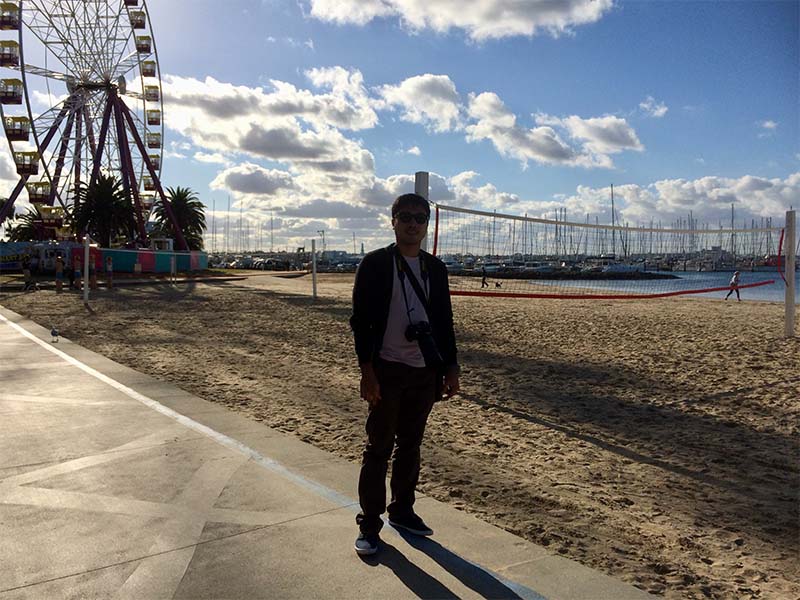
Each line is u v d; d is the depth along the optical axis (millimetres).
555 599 2641
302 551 3033
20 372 7875
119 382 7266
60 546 3051
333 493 3809
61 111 47219
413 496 3346
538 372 8844
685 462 4984
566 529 3609
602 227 13570
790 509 4020
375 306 3045
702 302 25641
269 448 4742
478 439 5570
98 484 3910
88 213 49500
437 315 3227
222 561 2918
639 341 12016
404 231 3104
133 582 2715
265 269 79250
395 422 3088
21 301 21125
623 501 4121
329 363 9508
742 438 5660
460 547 3139
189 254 46438
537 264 51094
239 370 8734
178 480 3998
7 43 41594
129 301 21547
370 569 2865
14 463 4301
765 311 19984
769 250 31375
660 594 2852
